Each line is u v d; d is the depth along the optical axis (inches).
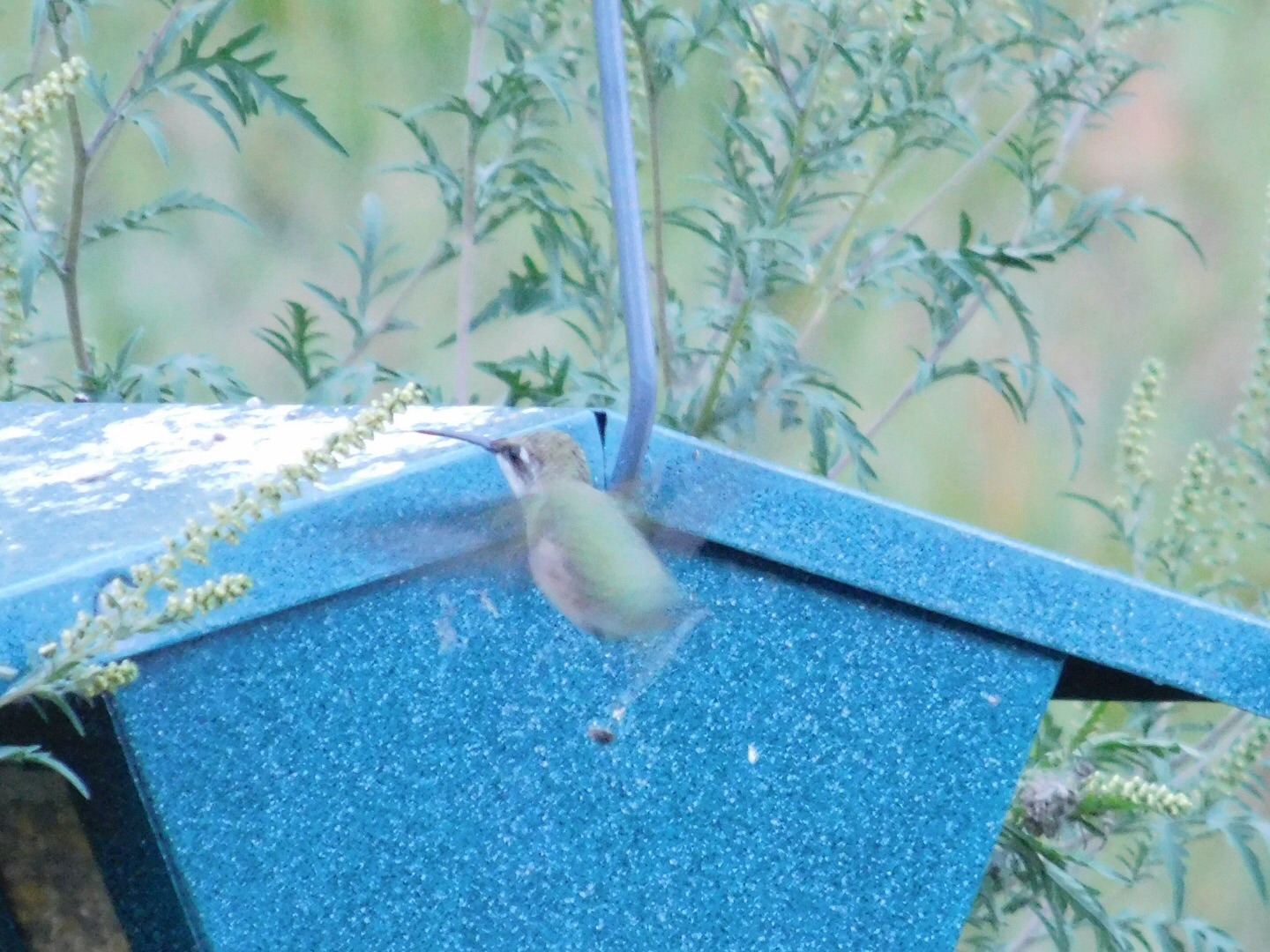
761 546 225.1
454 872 220.7
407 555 210.1
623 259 207.0
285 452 232.5
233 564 202.4
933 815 236.1
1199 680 232.1
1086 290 567.2
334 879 214.4
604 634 206.5
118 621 177.0
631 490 216.4
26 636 188.2
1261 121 588.1
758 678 231.6
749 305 327.3
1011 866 293.4
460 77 547.5
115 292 507.8
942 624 234.4
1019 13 351.6
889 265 338.0
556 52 338.0
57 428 265.0
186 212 521.3
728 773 231.8
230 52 318.0
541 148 357.4
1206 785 311.7
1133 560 334.0
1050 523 524.1
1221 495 337.1
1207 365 552.4
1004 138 348.2
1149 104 590.2
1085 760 298.4
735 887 232.8
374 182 535.2
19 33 486.9
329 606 212.8
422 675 217.6
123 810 209.0
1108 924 286.2
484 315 352.8
